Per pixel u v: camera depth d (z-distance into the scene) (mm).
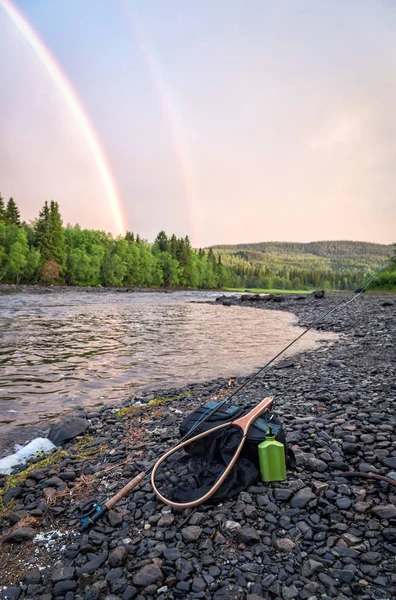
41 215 96688
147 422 6410
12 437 6098
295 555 2908
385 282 55969
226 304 41531
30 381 9508
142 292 87250
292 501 3547
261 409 4469
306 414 6207
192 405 7375
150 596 2602
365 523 3248
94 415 6941
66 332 18594
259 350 14062
